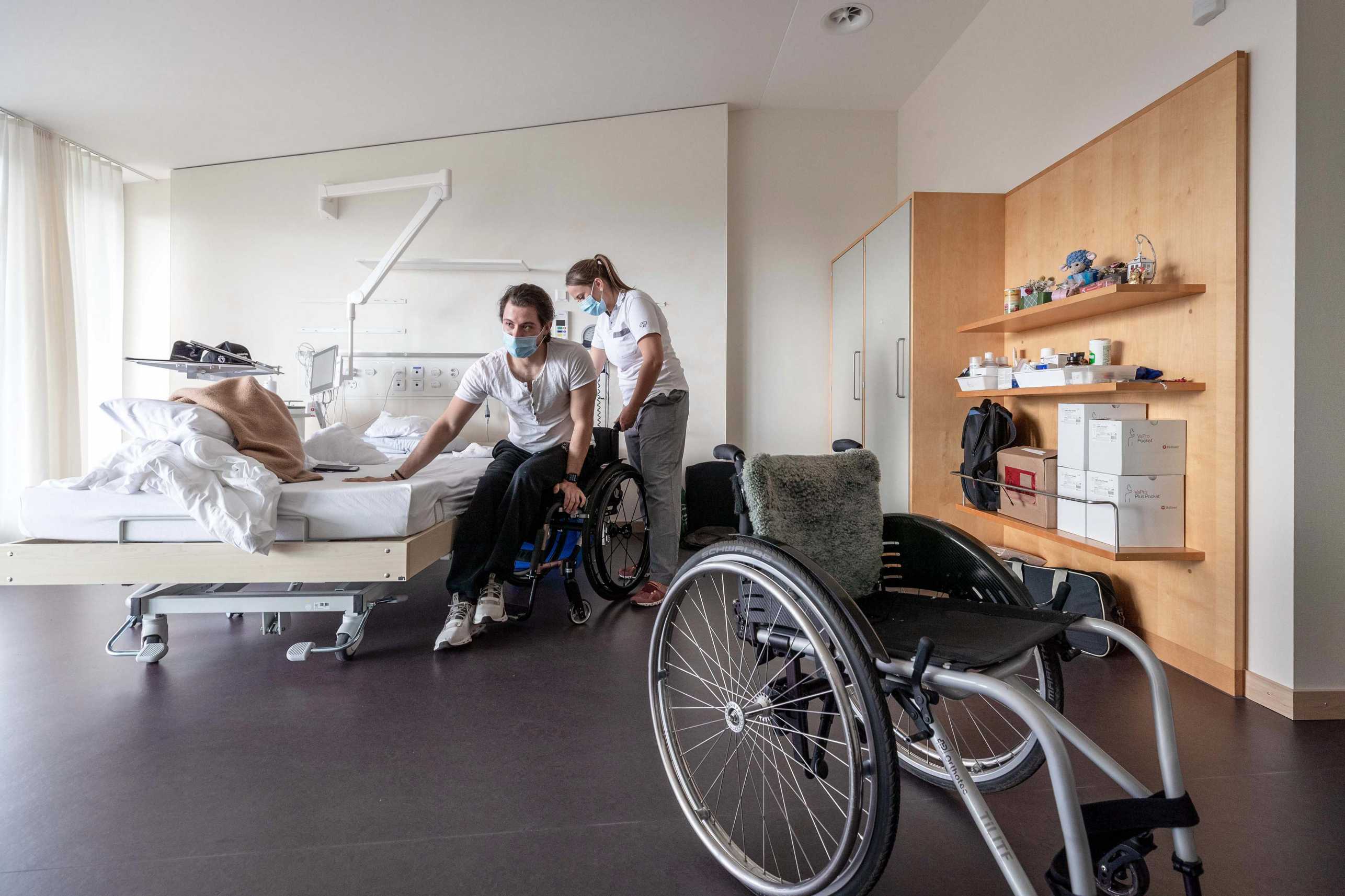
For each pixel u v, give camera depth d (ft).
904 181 13.61
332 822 3.84
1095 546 6.24
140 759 4.52
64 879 3.35
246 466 5.85
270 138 12.67
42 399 11.48
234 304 13.57
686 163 13.35
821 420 14.03
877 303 11.10
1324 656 5.22
